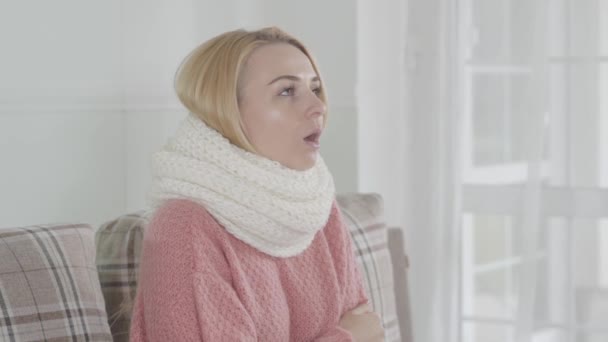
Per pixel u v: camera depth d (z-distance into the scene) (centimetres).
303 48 183
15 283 148
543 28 302
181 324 158
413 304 316
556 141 308
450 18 309
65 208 217
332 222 195
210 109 170
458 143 311
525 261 305
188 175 168
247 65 174
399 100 317
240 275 167
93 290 160
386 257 234
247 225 170
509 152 311
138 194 242
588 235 307
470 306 320
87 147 224
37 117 209
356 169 302
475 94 313
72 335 152
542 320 311
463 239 320
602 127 304
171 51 254
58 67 214
